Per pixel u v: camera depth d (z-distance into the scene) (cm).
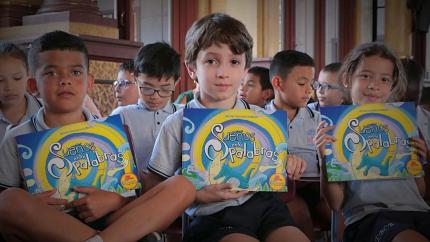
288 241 175
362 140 200
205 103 199
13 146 181
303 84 264
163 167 192
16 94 228
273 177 186
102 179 179
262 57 790
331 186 207
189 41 199
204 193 181
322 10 1019
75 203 173
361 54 215
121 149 183
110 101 402
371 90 212
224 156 185
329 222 243
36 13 407
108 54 398
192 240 187
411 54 1174
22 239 163
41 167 175
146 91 251
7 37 403
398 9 1148
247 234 176
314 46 1001
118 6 455
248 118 189
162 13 613
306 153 259
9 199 161
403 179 205
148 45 259
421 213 199
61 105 185
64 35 188
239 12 734
